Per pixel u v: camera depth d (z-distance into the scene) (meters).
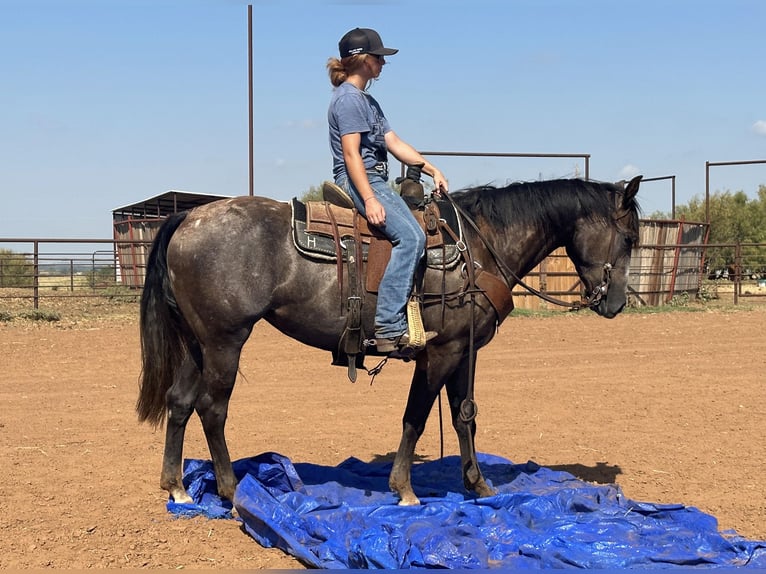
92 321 16.89
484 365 11.90
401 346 5.04
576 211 5.61
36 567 4.38
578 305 5.79
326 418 8.41
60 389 9.82
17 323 16.14
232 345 5.04
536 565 4.26
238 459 6.46
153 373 5.24
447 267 5.15
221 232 4.95
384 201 5.04
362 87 5.25
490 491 5.57
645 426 8.04
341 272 5.01
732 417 8.41
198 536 4.90
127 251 26.22
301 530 4.75
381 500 5.37
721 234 38.75
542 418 8.42
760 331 16.03
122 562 4.47
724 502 5.63
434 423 8.31
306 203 5.20
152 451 6.95
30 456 6.73
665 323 17.58
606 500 5.36
